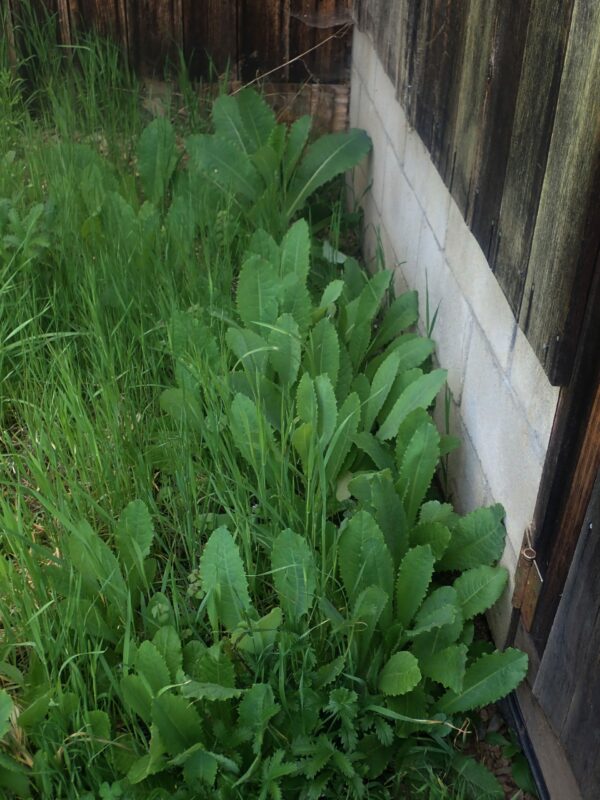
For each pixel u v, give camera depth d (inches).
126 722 70.8
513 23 66.7
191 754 66.4
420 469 83.6
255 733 68.1
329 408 88.1
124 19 149.4
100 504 88.4
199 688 66.7
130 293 107.7
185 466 88.8
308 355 95.0
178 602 79.6
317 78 155.6
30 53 149.2
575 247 56.1
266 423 87.6
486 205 74.9
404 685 68.5
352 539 75.4
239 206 128.0
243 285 100.9
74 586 76.2
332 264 124.6
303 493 90.4
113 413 93.2
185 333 96.0
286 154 134.9
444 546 78.9
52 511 74.3
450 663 70.2
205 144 130.2
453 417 94.4
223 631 77.6
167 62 152.1
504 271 70.1
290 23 150.5
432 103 94.2
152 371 104.6
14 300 107.7
